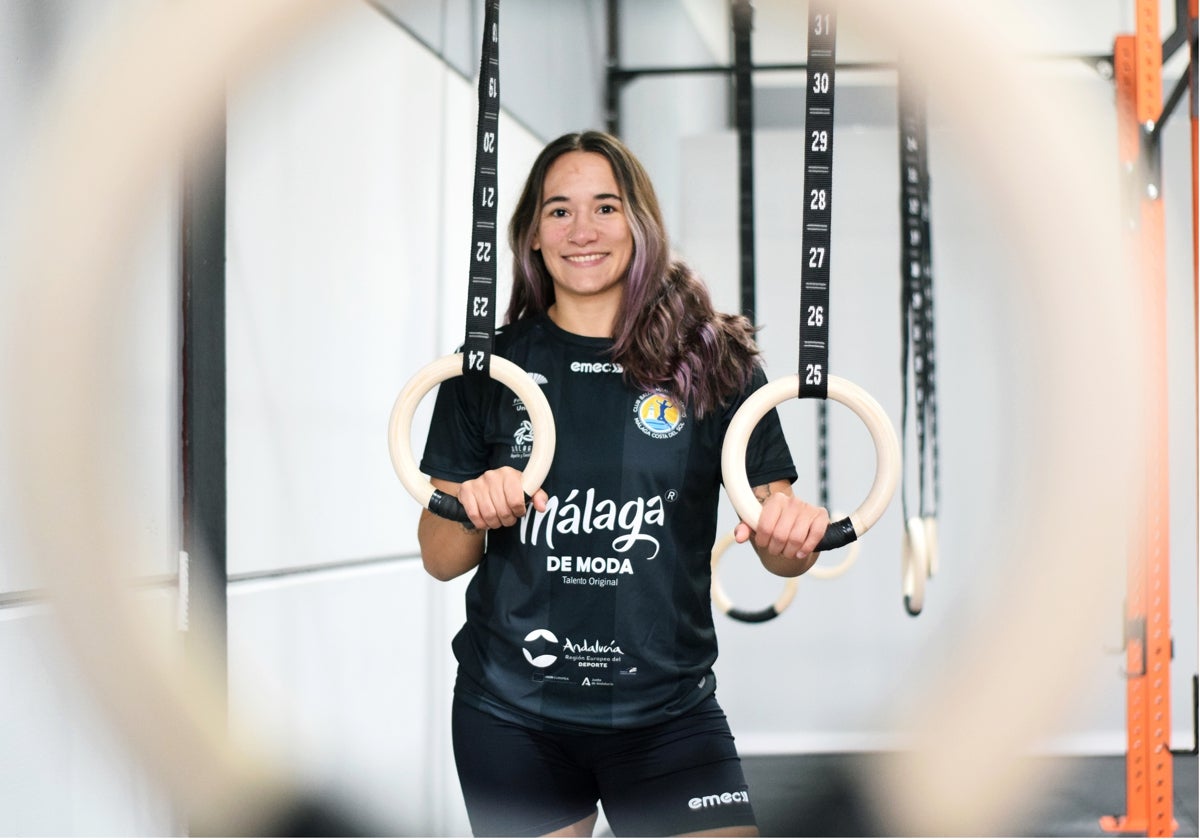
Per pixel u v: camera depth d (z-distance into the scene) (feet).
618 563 4.38
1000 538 15.33
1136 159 9.47
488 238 4.23
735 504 4.19
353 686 7.38
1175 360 15.17
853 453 15.65
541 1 10.90
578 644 4.40
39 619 4.66
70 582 4.55
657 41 15.57
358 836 6.92
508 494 4.12
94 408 4.68
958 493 15.55
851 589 15.74
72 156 4.66
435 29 8.65
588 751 4.50
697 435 4.49
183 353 5.55
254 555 6.26
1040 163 6.00
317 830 6.38
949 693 5.74
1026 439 15.37
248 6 5.16
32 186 4.64
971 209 15.60
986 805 5.37
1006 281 15.38
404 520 8.42
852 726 15.55
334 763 6.97
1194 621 15.21
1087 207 6.07
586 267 4.57
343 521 7.38
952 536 15.53
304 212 6.78
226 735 5.46
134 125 4.71
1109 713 15.34
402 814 7.97
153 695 4.75
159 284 5.39
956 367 15.61
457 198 9.22
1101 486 5.89
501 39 9.53
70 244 4.61
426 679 8.70
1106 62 12.25
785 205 15.97
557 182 4.59
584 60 12.76
